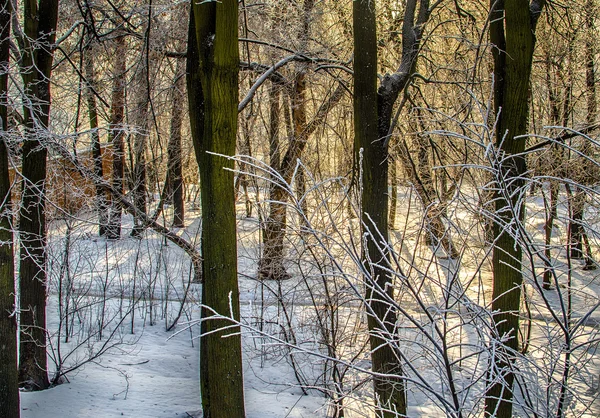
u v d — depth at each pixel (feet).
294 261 24.34
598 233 11.04
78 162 23.26
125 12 29.76
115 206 32.40
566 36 29.94
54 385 22.65
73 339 28.99
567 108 34.83
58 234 29.04
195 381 24.89
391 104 20.75
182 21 30.68
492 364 9.60
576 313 26.91
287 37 33.88
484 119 9.89
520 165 18.61
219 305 18.02
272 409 22.56
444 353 9.93
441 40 31.14
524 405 11.93
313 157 37.24
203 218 18.25
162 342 30.63
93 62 34.27
